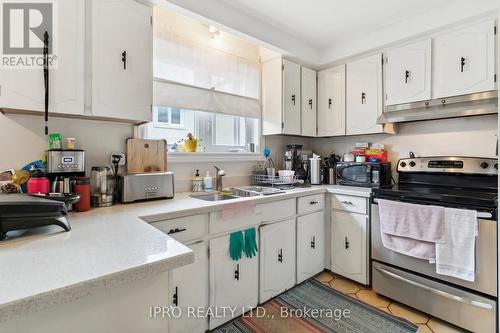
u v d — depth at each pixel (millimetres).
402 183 2314
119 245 790
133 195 1573
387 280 1924
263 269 1863
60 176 1343
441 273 1608
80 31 1344
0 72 1158
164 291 781
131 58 1518
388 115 2236
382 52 2324
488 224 1479
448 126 2178
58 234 904
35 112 1335
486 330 1491
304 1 1885
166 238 863
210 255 1546
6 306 471
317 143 3148
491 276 1474
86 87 1370
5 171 1286
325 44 2604
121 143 1750
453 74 1911
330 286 2174
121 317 694
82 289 554
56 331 596
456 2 1853
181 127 2217
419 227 1698
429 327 1650
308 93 2725
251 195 2066
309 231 2227
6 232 849
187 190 2115
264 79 2629
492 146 1957
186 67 2078
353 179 2447
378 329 1634
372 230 2018
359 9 1983
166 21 1974
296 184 2514
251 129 2715
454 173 1992
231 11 1942
